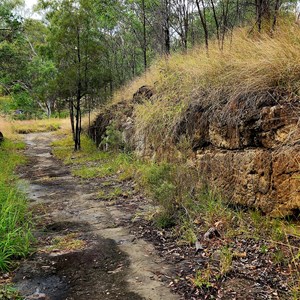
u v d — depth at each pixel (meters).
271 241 3.83
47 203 6.62
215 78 6.12
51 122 26.97
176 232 4.60
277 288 3.17
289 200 4.12
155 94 9.14
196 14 11.09
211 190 5.27
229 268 3.53
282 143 4.26
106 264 3.91
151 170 6.42
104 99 16.06
